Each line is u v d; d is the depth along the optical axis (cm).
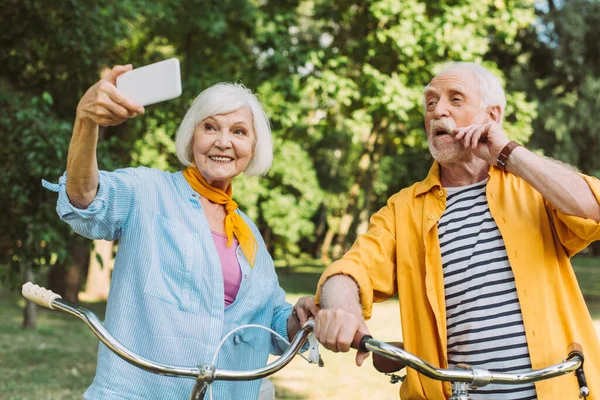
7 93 662
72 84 774
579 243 219
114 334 203
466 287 221
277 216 2094
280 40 987
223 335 211
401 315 230
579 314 221
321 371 725
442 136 235
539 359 209
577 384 210
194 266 208
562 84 1530
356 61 1228
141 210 208
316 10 1245
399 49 1115
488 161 218
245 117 222
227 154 219
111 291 211
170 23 1032
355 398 604
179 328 203
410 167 1856
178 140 224
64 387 625
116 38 801
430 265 226
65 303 184
